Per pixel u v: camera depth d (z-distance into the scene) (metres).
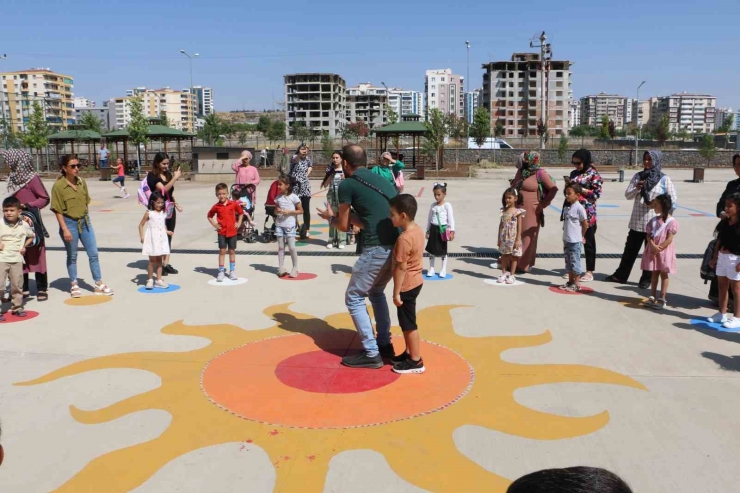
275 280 8.48
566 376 4.99
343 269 9.20
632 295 7.59
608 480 1.11
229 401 4.53
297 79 132.75
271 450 3.81
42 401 4.54
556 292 7.78
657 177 7.69
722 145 69.94
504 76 123.56
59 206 7.24
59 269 9.22
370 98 155.62
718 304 6.78
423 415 4.29
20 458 3.72
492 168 42.78
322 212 5.51
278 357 5.46
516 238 8.08
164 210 8.18
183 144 59.91
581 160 8.28
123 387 4.80
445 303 7.27
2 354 5.54
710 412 4.31
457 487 3.39
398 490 3.36
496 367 5.20
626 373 5.05
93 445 3.88
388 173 9.75
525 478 1.14
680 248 10.78
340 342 5.88
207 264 9.63
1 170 37.47
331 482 3.44
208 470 3.58
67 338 6.00
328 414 4.30
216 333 6.16
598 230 13.06
